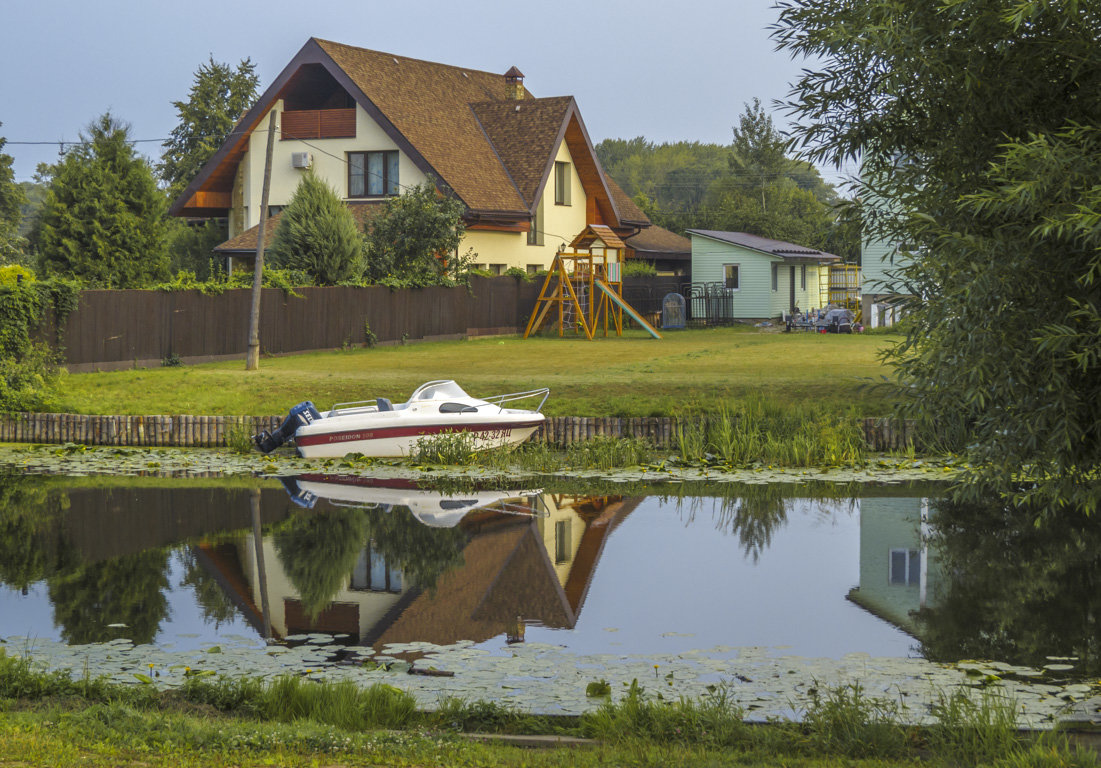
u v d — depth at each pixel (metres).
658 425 22.11
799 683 9.08
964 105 8.77
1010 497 16.72
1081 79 8.66
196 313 32.72
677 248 60.03
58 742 6.83
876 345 36.53
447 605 11.78
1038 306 8.13
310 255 37.66
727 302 56.03
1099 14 8.12
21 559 13.88
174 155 74.19
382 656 9.92
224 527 15.87
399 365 30.97
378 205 45.44
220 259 50.72
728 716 7.82
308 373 28.58
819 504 17.19
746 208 86.81
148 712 7.90
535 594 12.29
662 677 9.26
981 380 8.20
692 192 167.38
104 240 48.56
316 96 48.94
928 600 11.77
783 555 14.02
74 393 26.02
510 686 8.99
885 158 9.62
